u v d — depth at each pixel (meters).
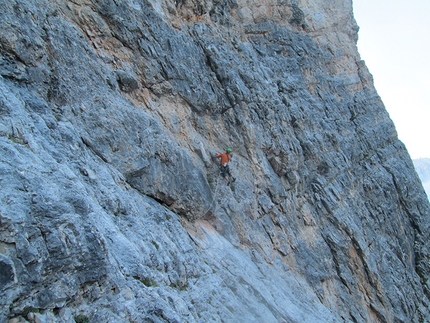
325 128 21.08
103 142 9.12
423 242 26.56
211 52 14.34
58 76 8.70
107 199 7.75
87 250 5.77
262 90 16.67
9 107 6.64
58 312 5.18
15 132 6.38
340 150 21.47
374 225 22.20
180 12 14.38
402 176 27.50
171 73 12.27
